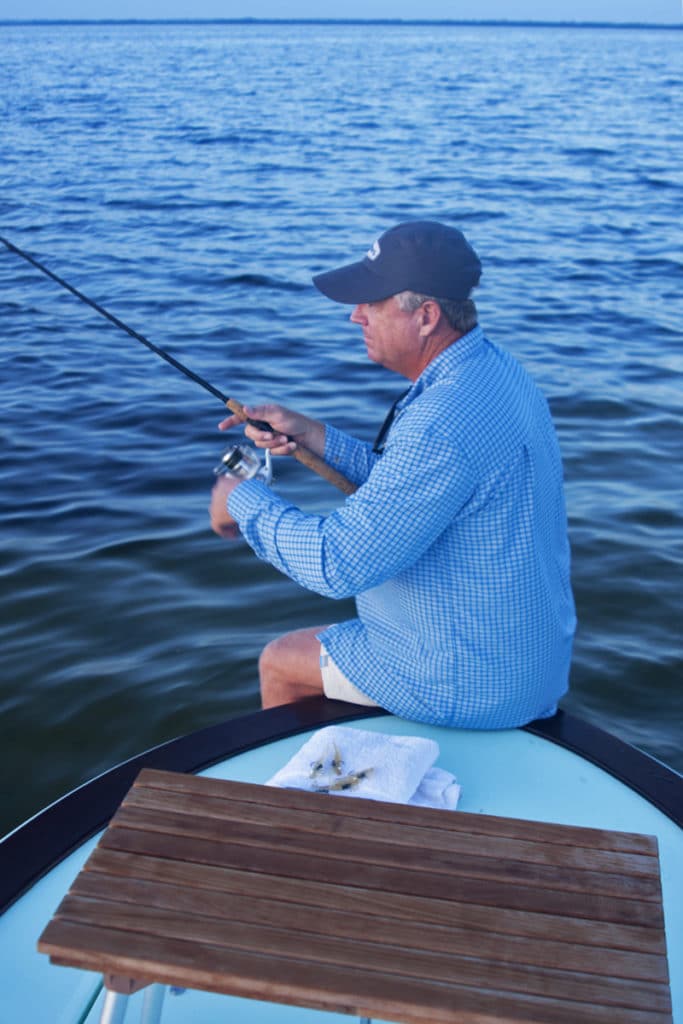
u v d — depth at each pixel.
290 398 6.29
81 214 12.96
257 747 2.19
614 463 5.36
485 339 2.11
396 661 2.20
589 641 3.75
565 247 11.47
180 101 29.70
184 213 13.08
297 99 30.88
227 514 2.16
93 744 3.19
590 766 2.15
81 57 60.31
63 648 3.66
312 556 1.92
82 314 8.27
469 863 1.39
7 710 3.33
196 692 3.43
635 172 17.72
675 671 3.60
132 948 1.25
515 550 2.02
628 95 35.31
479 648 2.10
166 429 5.77
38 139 20.48
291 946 1.26
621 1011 1.20
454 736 2.22
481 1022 1.19
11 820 2.88
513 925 1.30
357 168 17.23
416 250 1.97
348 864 1.38
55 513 4.73
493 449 1.94
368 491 1.92
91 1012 1.66
